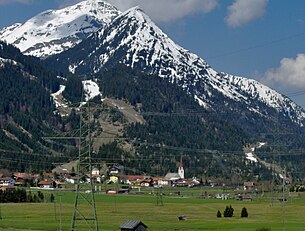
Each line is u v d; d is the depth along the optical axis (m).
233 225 166.50
